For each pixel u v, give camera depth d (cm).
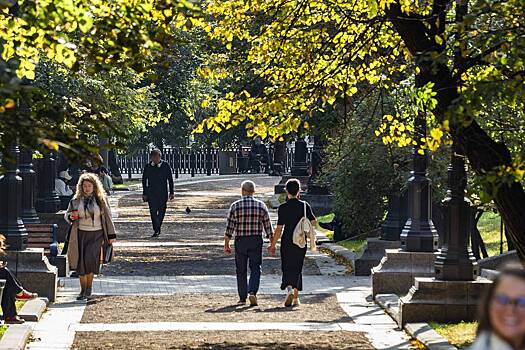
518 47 1398
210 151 11956
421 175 2736
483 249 3238
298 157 7706
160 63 1399
